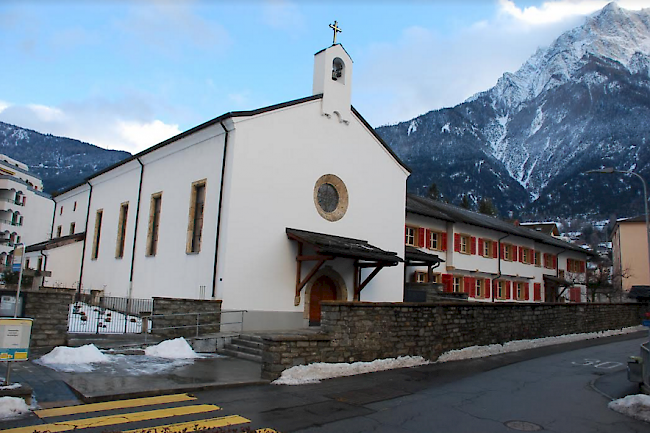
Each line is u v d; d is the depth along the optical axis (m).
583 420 9.06
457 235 33.12
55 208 36.94
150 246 22.80
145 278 22.45
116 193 27.11
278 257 18.91
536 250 42.25
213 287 17.69
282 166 19.52
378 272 22.61
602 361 16.69
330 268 20.36
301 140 20.31
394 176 24.30
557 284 43.78
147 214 23.34
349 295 21.03
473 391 11.34
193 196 20.08
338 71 22.58
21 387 8.27
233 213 17.86
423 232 30.77
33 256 32.16
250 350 14.66
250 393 10.17
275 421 8.20
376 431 7.89
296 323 19.03
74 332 15.59
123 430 7.24
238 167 18.17
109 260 26.30
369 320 13.73
